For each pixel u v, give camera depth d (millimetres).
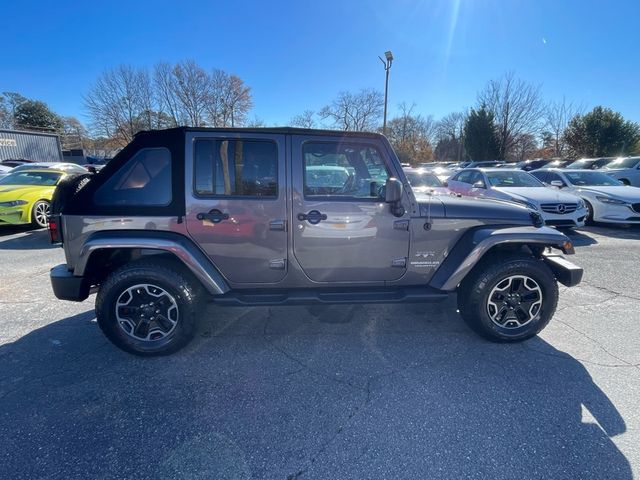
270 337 3270
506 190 8250
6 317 3668
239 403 2383
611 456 1932
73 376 2672
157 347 2889
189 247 2818
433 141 58031
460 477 1812
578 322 3537
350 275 3096
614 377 2637
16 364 2826
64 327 3451
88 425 2178
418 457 1939
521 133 36562
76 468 1873
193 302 2891
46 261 5789
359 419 2230
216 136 2820
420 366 2805
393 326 3475
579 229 8375
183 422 2209
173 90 42562
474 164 27828
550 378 2635
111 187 2807
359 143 2953
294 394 2475
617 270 5176
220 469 1872
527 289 3078
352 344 3146
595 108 31719
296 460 1929
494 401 2387
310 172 2916
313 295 3059
